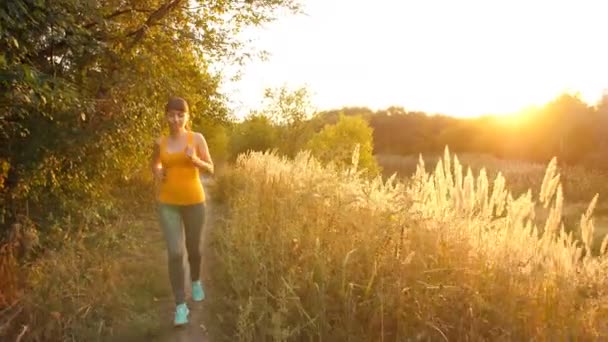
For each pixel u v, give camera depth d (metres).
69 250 5.59
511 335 3.67
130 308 4.77
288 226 5.31
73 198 7.65
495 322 3.77
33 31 5.42
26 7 5.08
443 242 4.27
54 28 5.61
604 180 20.02
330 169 7.04
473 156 39.38
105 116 7.23
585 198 17.73
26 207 6.28
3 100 4.70
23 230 5.45
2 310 4.21
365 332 3.89
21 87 4.67
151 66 8.08
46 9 5.43
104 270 5.35
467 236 4.44
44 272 4.98
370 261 4.24
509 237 4.41
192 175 4.60
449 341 3.76
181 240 4.57
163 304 5.02
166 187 4.57
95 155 7.57
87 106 6.21
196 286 5.05
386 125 61.75
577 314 3.70
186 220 4.66
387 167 33.34
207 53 9.86
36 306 4.20
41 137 6.08
